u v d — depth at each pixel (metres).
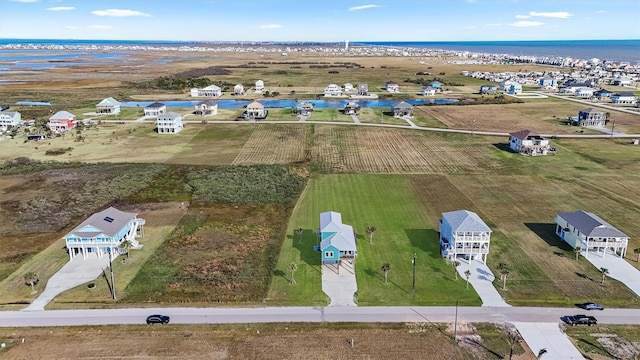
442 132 150.25
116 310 54.91
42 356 46.75
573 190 95.19
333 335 50.31
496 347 48.12
